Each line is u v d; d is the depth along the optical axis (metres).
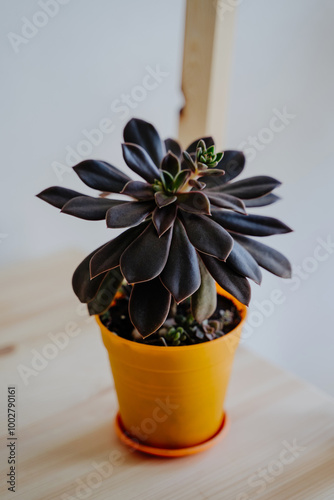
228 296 0.43
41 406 0.46
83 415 0.45
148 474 0.40
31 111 0.60
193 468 0.41
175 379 0.38
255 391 0.47
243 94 0.66
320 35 0.68
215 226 0.36
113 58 0.62
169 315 0.40
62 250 0.69
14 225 0.65
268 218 0.39
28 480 0.40
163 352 0.37
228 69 0.47
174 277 0.35
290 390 0.48
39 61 0.58
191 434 0.41
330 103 0.71
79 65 0.60
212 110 0.47
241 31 0.62
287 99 0.69
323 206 0.75
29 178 0.63
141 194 0.37
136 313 0.36
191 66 0.47
